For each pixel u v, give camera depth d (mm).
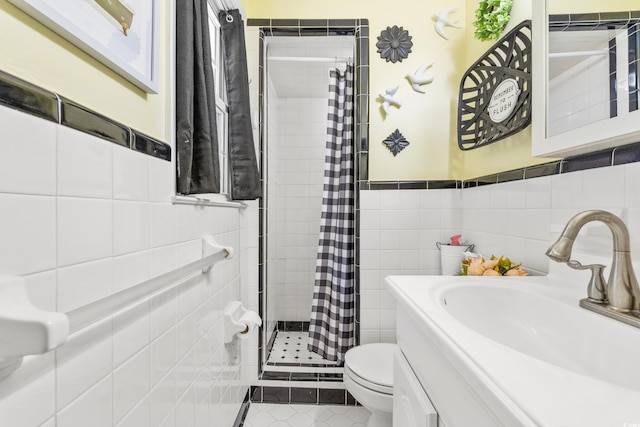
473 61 1579
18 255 411
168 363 808
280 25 1698
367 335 1686
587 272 799
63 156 484
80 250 518
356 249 1717
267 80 1923
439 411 622
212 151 1003
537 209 1046
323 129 2561
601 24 745
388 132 1700
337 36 1764
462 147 1574
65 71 507
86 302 529
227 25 1358
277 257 2424
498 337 787
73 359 503
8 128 399
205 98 959
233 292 1396
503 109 1263
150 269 734
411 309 710
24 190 420
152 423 733
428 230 1683
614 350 600
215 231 1166
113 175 604
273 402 1656
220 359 1210
